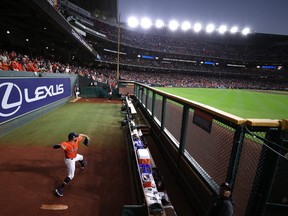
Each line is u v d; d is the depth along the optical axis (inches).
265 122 84.6
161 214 106.7
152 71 2432.3
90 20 1705.2
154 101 314.5
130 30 2309.3
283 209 105.1
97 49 1870.1
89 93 763.4
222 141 127.5
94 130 337.4
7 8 460.4
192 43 2691.9
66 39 769.6
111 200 159.0
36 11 429.4
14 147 248.1
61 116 426.6
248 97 1028.5
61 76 548.1
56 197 158.9
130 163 216.7
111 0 1700.3
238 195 110.0
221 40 2851.9
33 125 348.2
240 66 2728.8
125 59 2198.6
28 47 829.8
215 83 2322.8
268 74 2519.7
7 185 171.0
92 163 219.3
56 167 204.5
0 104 275.4
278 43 2822.3
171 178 190.5
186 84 2132.1
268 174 86.8
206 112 129.6
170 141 217.3
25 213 140.0
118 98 767.1
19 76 325.7
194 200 140.9
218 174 127.3
